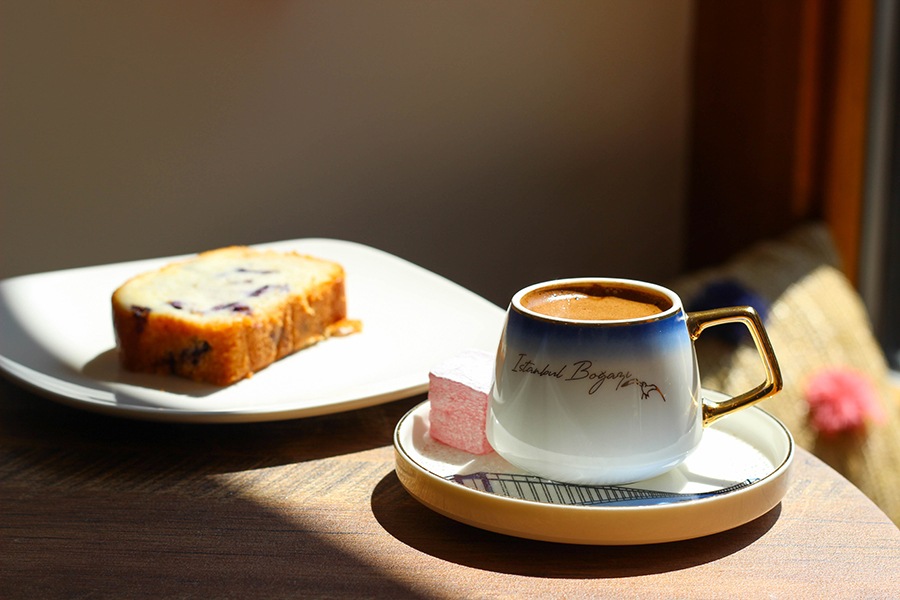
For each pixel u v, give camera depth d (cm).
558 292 54
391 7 121
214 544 52
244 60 114
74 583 49
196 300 67
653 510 49
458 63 127
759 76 137
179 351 64
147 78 111
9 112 107
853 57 131
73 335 69
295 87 118
